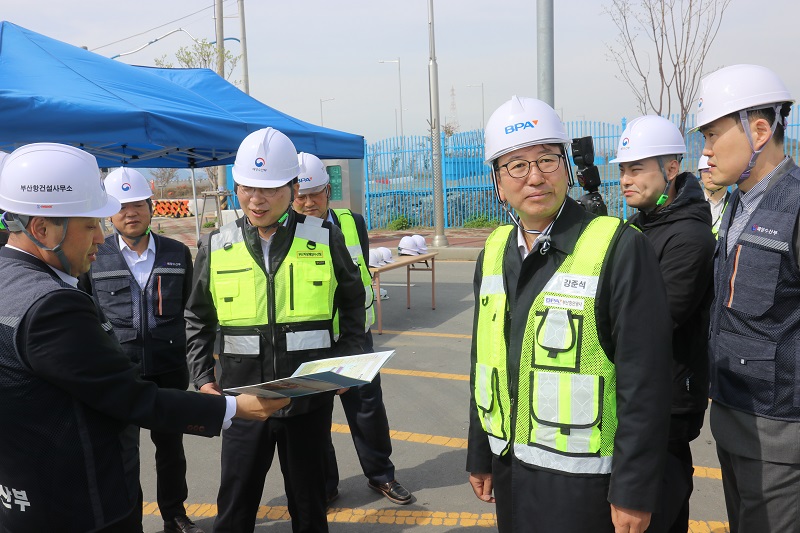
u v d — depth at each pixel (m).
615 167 16.27
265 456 2.59
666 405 1.67
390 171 20.03
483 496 2.16
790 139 10.16
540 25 7.92
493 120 1.87
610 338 1.73
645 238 1.75
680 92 10.98
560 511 1.74
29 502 1.64
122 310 3.28
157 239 3.44
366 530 3.31
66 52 5.79
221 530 2.62
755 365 1.93
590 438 1.72
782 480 1.92
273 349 2.56
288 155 2.56
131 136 4.88
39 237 1.69
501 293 1.92
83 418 1.67
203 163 8.27
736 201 2.07
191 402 1.87
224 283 2.59
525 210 1.81
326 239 2.68
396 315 8.50
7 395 1.59
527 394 1.81
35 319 1.57
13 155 1.72
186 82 7.26
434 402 5.15
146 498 3.79
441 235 14.62
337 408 5.10
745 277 1.94
